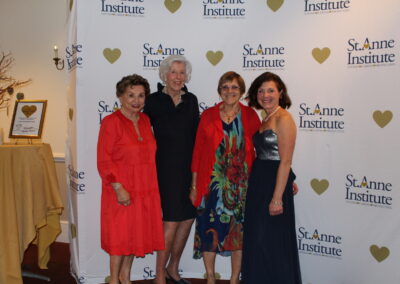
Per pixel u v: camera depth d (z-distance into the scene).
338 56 2.41
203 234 2.27
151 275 2.79
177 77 2.25
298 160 2.57
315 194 2.54
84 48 2.52
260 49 2.59
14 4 3.56
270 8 2.55
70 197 2.77
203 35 2.64
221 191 2.23
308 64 2.49
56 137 3.58
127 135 2.17
